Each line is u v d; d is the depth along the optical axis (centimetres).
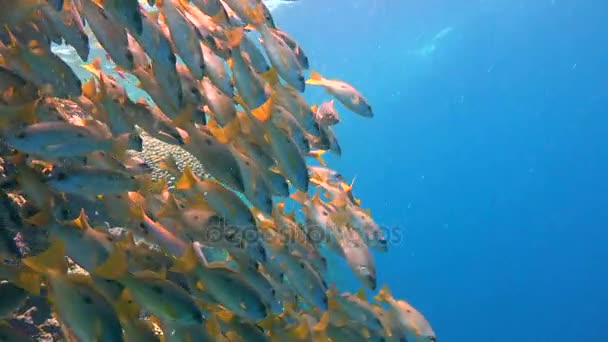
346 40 758
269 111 100
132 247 93
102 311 72
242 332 97
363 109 154
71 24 86
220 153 96
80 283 73
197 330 85
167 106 98
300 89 112
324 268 123
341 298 122
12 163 90
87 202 104
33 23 89
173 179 174
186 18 90
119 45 87
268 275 111
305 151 111
